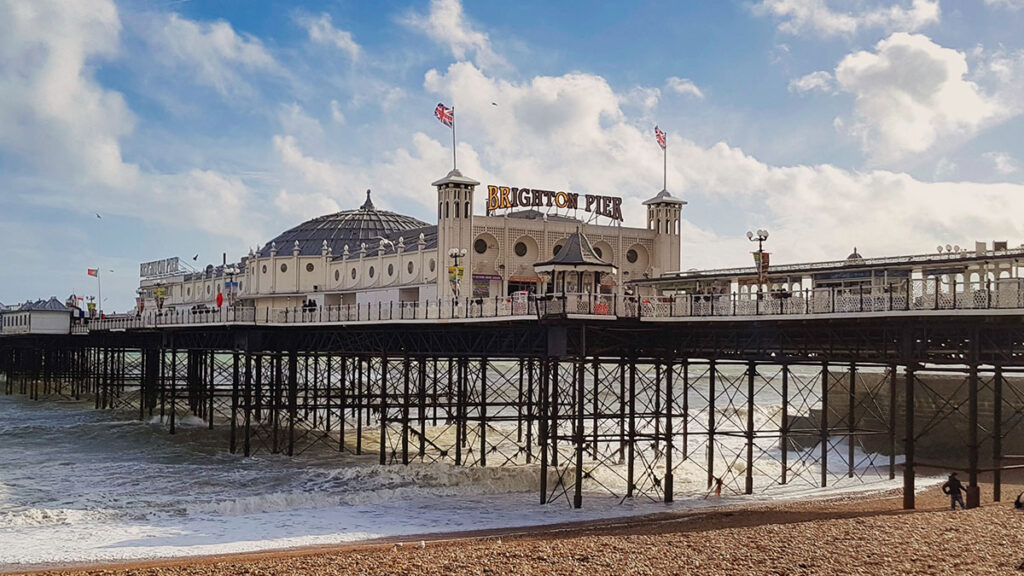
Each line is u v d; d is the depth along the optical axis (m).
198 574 29.59
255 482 52.88
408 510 45.84
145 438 70.38
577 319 46.25
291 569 29.73
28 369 132.88
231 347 72.31
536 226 72.62
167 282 141.25
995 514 36.81
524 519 43.69
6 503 46.66
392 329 60.91
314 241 106.19
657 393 52.22
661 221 77.50
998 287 37.22
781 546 31.44
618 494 50.19
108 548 37.66
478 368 73.44
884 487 53.06
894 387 56.78
